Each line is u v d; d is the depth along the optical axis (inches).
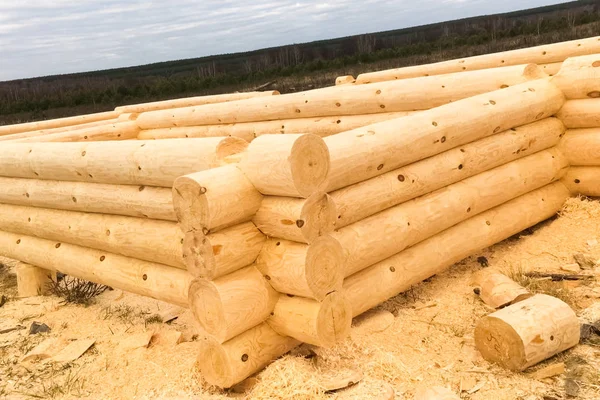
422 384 156.9
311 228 153.9
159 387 171.2
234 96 564.4
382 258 193.5
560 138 278.5
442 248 215.2
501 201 243.3
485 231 232.4
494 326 160.1
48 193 250.5
